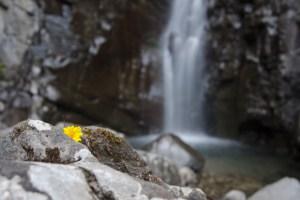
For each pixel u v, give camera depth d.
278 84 11.78
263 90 12.31
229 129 13.43
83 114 11.96
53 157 2.07
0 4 11.02
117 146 2.41
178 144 8.06
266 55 12.15
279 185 6.14
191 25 14.70
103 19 12.76
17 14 11.23
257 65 12.48
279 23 11.77
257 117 12.48
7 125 9.82
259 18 12.34
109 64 12.74
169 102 14.11
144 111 13.54
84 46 12.19
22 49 11.11
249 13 12.78
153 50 14.08
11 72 10.74
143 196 1.78
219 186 7.61
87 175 1.79
